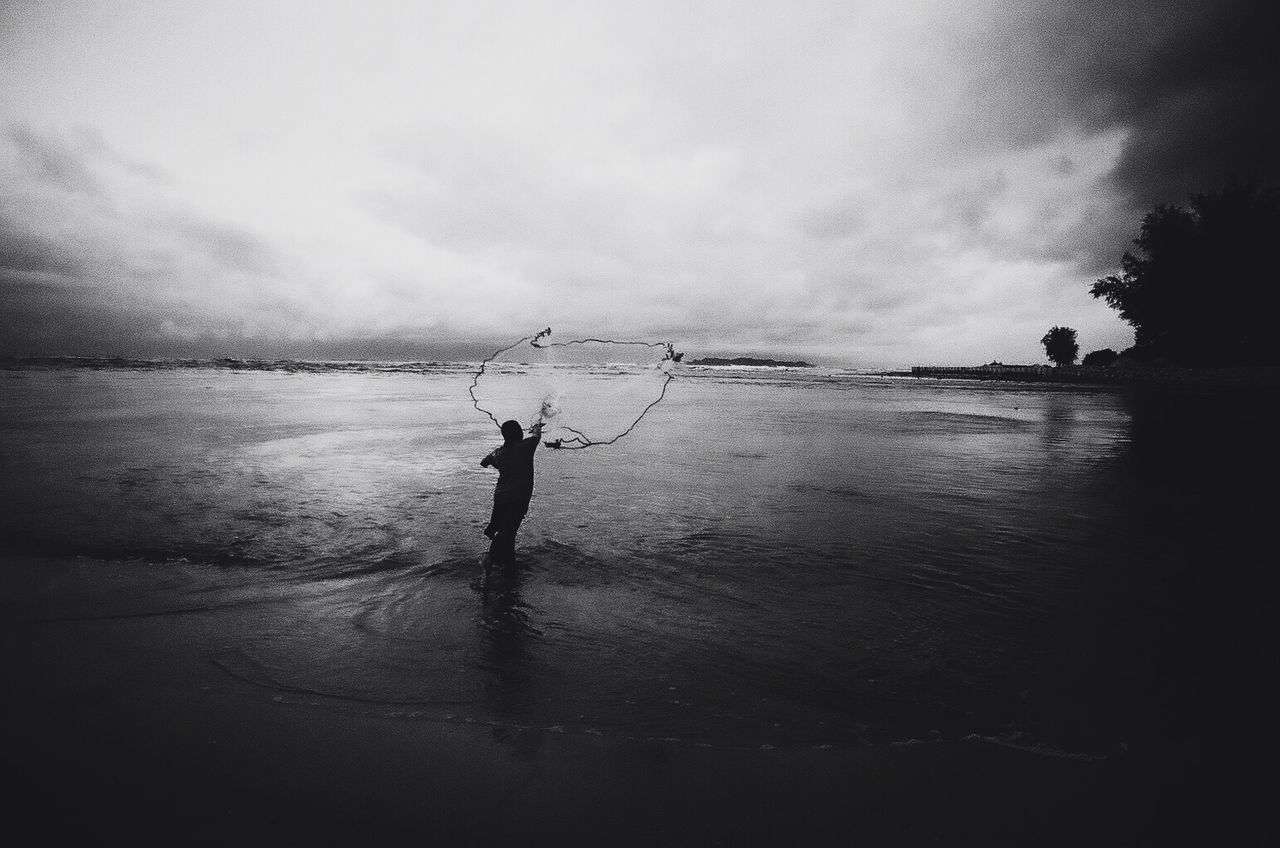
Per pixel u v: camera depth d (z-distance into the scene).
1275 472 10.40
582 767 2.83
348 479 9.34
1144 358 63.62
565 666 3.73
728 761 2.87
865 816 2.53
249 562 5.48
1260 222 49.16
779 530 6.79
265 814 2.52
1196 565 5.64
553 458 11.98
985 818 2.51
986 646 4.01
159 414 18.59
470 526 6.79
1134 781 2.72
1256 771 2.77
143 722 3.13
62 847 2.31
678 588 5.04
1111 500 8.35
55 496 7.68
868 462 11.56
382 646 3.97
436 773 2.79
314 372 65.69
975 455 12.45
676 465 11.16
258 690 3.44
